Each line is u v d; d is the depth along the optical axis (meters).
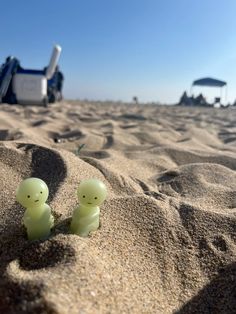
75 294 0.14
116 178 0.33
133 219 0.22
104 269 0.17
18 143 0.34
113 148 0.58
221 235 0.22
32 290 0.14
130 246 0.20
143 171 0.41
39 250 0.17
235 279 0.18
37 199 0.18
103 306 0.15
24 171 0.30
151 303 0.16
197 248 0.21
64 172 0.29
